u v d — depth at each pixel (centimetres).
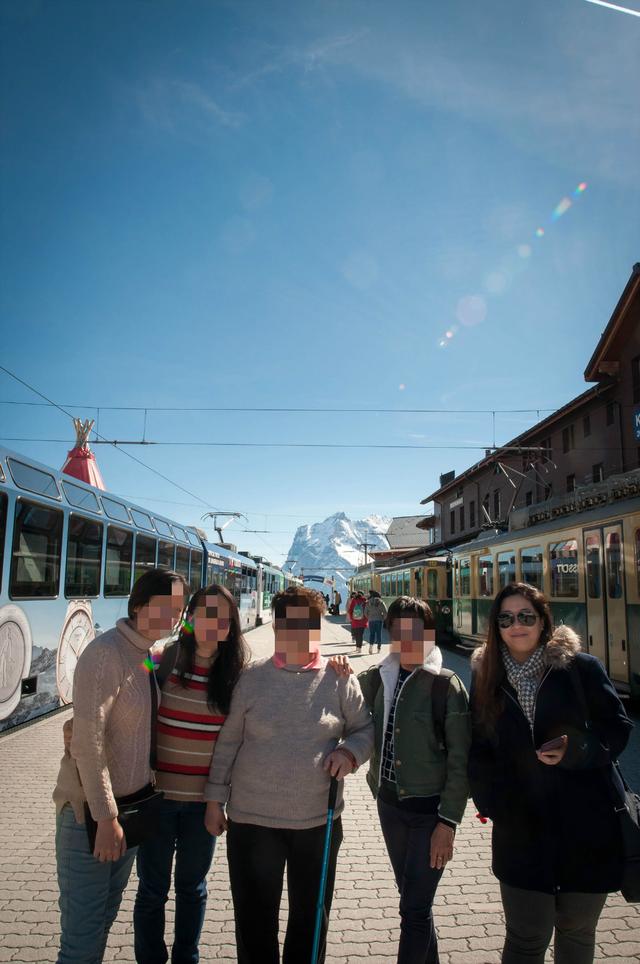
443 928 386
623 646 1080
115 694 268
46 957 349
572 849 258
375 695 333
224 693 303
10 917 393
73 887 262
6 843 518
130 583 1284
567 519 1330
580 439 3238
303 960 275
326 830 283
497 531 1994
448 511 5212
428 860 296
